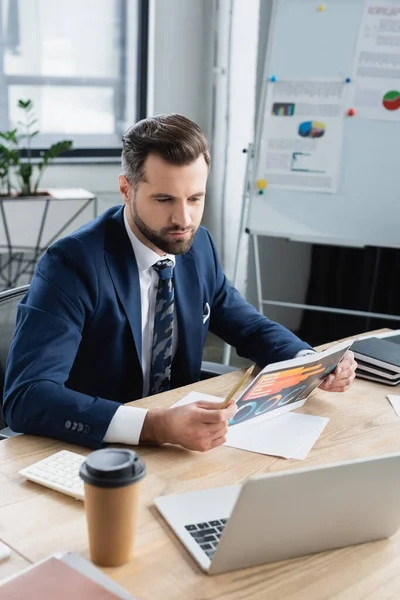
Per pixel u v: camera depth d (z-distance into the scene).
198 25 3.79
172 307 1.60
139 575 0.90
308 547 0.96
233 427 1.33
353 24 2.97
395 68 2.95
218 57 3.79
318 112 3.03
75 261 1.45
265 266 3.86
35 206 3.40
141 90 3.88
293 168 3.07
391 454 0.94
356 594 0.89
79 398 1.27
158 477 1.14
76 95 3.80
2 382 1.53
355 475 0.91
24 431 1.28
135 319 1.52
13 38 3.61
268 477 0.85
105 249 1.50
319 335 3.88
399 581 0.92
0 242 3.41
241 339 1.77
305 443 1.29
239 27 3.62
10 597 0.81
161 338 1.59
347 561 0.96
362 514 0.96
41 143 3.79
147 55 3.82
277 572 0.92
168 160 1.37
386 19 2.95
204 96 3.91
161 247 1.46
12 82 3.66
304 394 1.44
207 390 1.51
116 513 0.89
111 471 0.87
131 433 1.23
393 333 1.92
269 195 3.11
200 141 1.41
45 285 1.42
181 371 1.67
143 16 3.76
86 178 3.80
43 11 3.63
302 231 3.09
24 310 1.41
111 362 1.52
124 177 1.47
